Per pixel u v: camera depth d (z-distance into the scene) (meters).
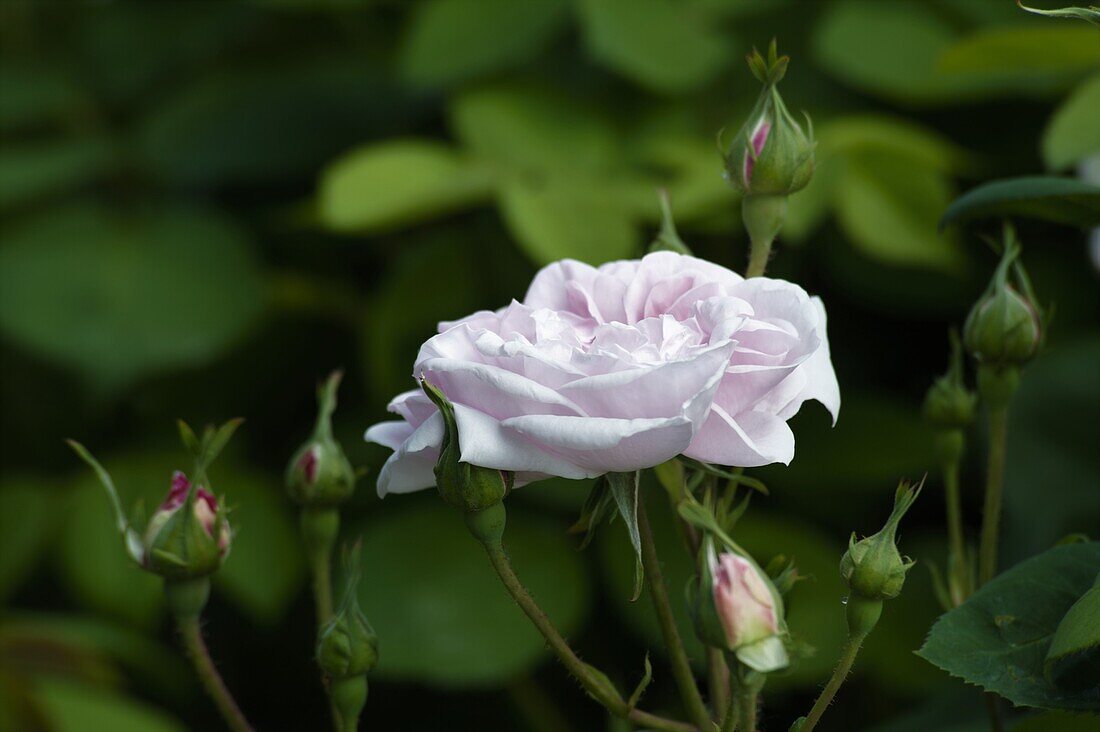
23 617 1.07
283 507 1.11
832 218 1.07
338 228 1.00
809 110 1.06
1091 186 0.84
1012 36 0.93
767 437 0.79
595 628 1.08
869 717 1.04
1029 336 0.85
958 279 1.06
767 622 0.78
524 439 0.79
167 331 1.09
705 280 0.81
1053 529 1.00
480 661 1.02
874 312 1.12
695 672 1.03
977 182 1.07
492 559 0.80
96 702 1.02
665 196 0.84
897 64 1.02
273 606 1.05
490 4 1.05
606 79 1.08
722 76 1.07
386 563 1.04
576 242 1.00
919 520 1.07
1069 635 0.79
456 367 0.79
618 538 1.03
